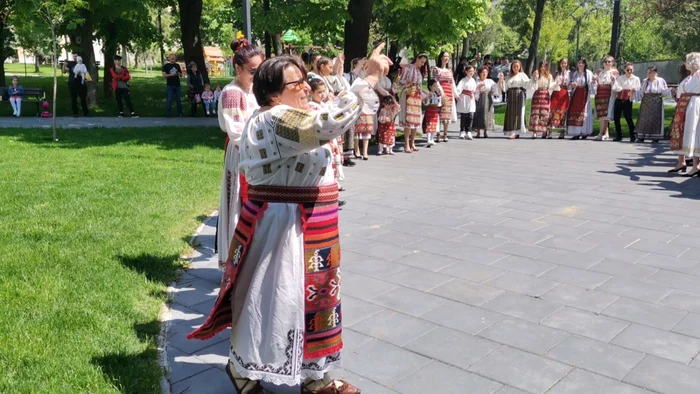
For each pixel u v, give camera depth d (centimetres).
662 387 332
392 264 527
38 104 1769
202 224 651
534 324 409
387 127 1128
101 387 317
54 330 378
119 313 412
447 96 1294
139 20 2217
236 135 390
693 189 823
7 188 764
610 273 502
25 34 1298
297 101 293
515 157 1104
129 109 1841
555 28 4278
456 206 730
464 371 350
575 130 1369
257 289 285
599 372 347
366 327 407
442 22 1759
